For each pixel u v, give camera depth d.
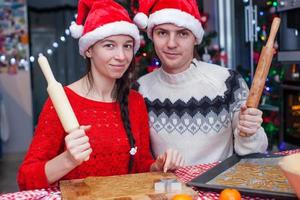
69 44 4.63
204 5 3.92
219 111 1.33
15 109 4.68
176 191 0.80
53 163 0.94
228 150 1.38
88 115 1.05
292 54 2.32
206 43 2.97
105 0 1.08
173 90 1.35
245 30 3.35
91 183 0.88
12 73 4.63
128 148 1.07
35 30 4.67
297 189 0.63
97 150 1.03
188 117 1.33
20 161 4.30
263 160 1.04
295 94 2.54
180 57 1.27
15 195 0.89
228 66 3.67
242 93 1.36
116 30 1.02
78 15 1.12
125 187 0.84
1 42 4.60
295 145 2.54
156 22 1.23
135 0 2.27
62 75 4.64
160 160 1.04
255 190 0.80
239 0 3.62
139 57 2.60
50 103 1.05
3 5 4.56
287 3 2.33
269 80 2.98
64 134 1.03
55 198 0.85
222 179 0.90
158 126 1.35
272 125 2.99
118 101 1.11
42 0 4.66
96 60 1.05
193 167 1.07
